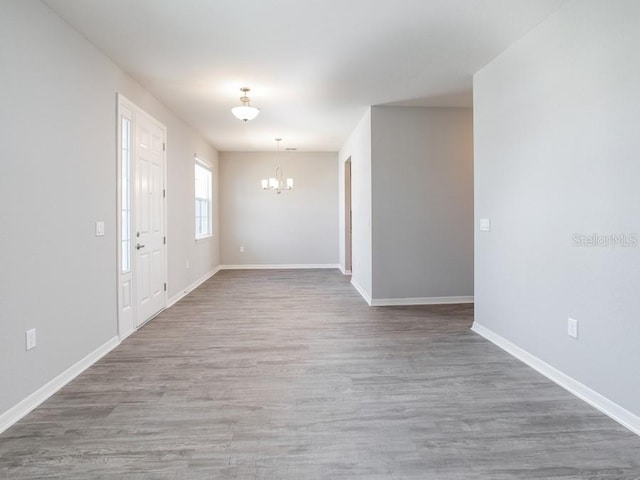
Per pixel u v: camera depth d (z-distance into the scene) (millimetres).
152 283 4559
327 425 2184
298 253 9008
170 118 5211
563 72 2637
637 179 2092
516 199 3199
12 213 2242
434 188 5191
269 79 4051
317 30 2998
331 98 4734
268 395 2553
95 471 1780
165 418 2258
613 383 2258
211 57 3479
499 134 3449
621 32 2170
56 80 2680
